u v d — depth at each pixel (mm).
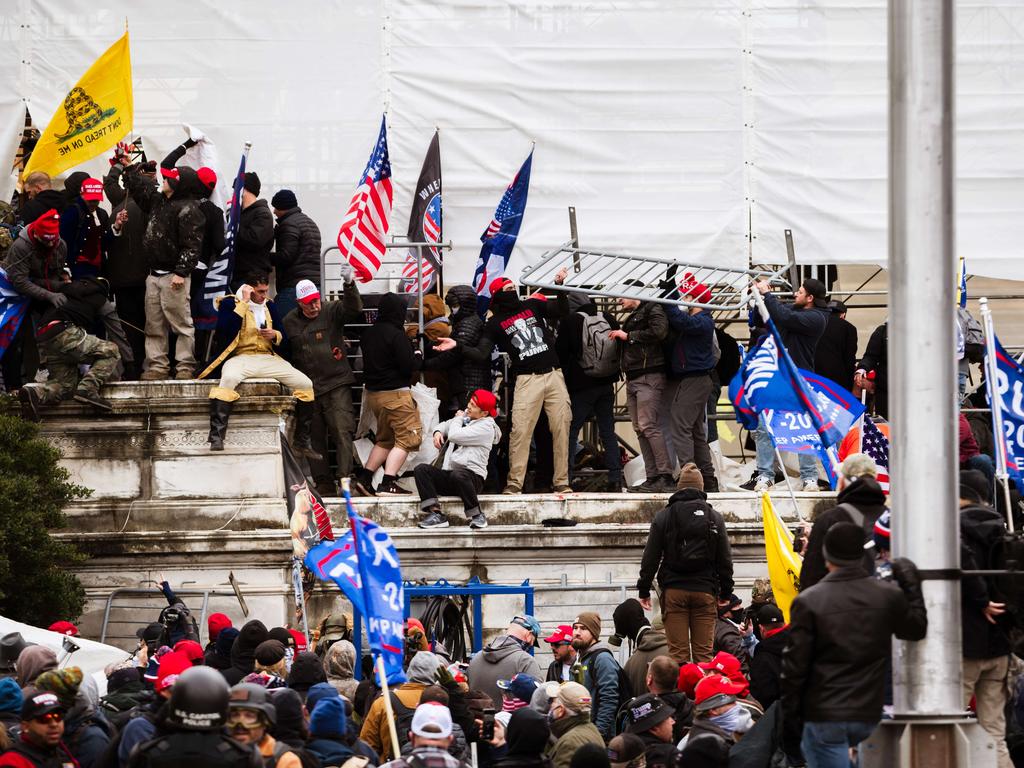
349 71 76125
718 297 75438
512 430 67875
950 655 31719
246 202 70312
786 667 32031
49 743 33156
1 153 75375
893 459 32312
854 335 67812
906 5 32500
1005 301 83188
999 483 60000
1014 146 76562
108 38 75938
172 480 65562
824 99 76375
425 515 65750
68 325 65312
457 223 75938
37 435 63969
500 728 41750
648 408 68000
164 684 36844
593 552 66312
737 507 66375
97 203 69250
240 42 76000
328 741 36156
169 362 68750
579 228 75938
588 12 76438
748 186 76188
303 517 62688
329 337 67938
